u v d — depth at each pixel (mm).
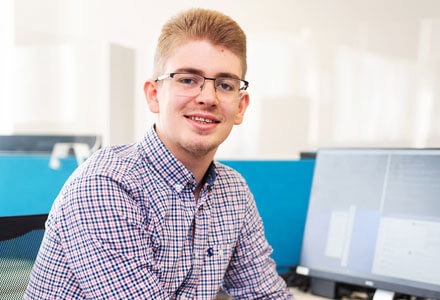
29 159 1850
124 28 5621
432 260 1210
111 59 3607
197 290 1050
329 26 5309
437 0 4895
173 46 960
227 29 965
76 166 1874
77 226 894
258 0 5504
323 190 1441
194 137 951
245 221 1160
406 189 1293
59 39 5707
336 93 5309
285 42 5465
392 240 1283
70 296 927
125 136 3773
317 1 5332
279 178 1662
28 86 5758
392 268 1266
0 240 1056
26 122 5766
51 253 925
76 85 5672
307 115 5418
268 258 1212
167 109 959
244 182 1187
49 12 5711
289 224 1668
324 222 1414
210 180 1066
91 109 5637
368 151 1380
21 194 1836
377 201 1334
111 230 894
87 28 5664
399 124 5082
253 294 1187
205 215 1062
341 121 5301
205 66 941
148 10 5566
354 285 1421
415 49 5012
